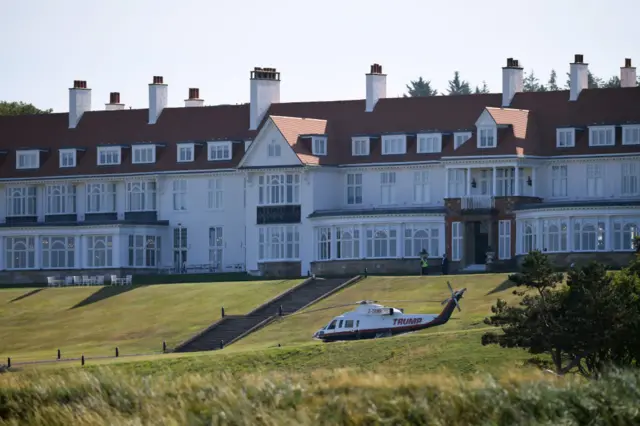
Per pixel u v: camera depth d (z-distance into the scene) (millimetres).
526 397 199875
